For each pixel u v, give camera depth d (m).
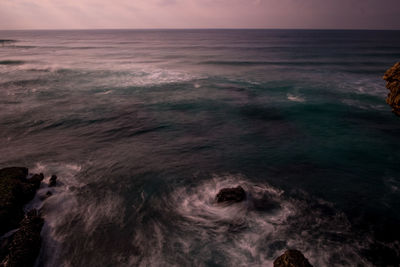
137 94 22.81
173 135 14.88
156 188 9.84
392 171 11.09
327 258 6.61
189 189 9.80
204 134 15.08
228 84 27.45
